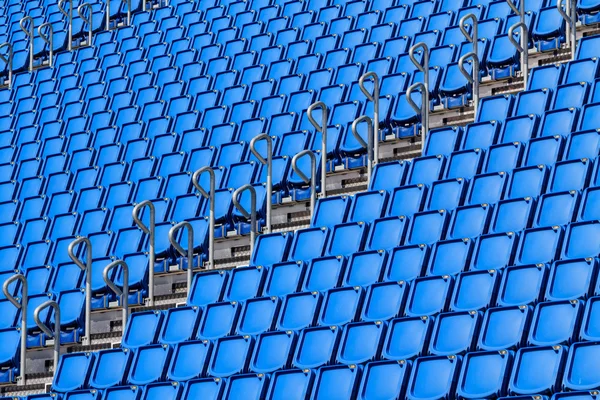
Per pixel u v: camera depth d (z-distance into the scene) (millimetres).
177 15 32562
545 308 13039
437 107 20719
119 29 32969
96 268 19156
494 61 20625
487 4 24750
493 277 14227
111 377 16219
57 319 17375
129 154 24422
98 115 27250
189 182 21406
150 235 18266
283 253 17469
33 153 26875
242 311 16094
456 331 13617
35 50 33844
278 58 26828
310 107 18922
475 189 16750
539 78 19484
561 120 17672
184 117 24906
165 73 28453
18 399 16484
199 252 18750
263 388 14250
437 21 24641
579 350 12109
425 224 16422
